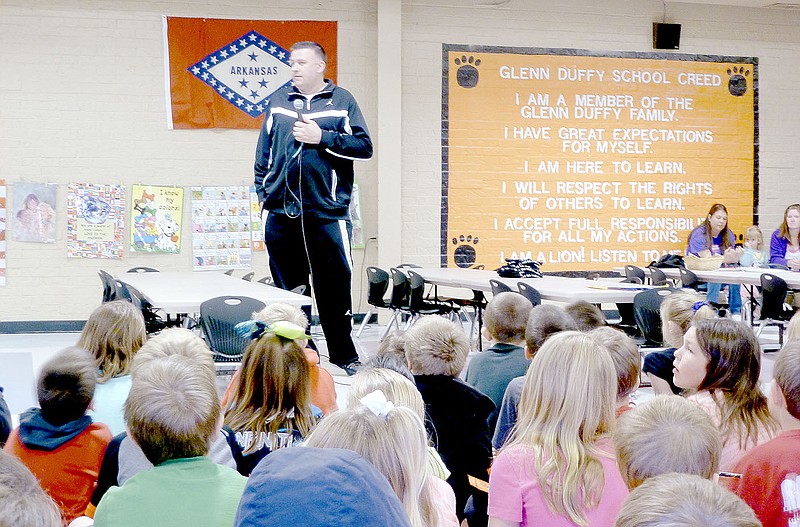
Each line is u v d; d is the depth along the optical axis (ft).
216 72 27.96
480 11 29.66
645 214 31.12
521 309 10.77
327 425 4.15
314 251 20.53
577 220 30.63
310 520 2.78
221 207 28.19
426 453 4.34
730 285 29.07
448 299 24.43
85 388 6.98
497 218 30.07
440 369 8.22
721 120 31.58
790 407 5.75
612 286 18.58
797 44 32.09
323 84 20.83
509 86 29.99
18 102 26.86
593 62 30.50
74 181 27.27
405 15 29.22
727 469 6.77
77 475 6.86
